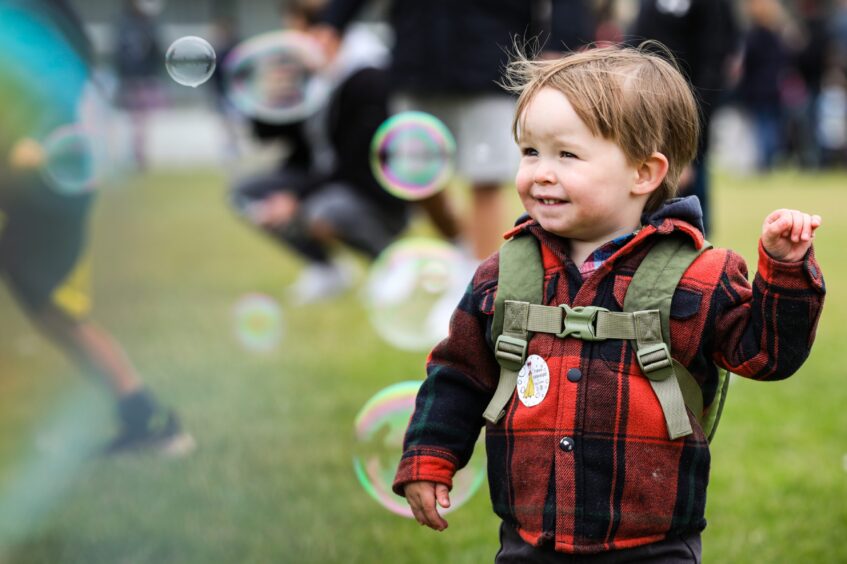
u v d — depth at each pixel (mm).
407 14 5762
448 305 6109
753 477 3953
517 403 2303
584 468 2219
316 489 3932
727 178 16281
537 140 2301
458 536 3545
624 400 2217
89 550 3469
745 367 2203
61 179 4137
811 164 17234
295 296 7625
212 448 4375
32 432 4637
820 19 16875
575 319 2264
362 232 7316
